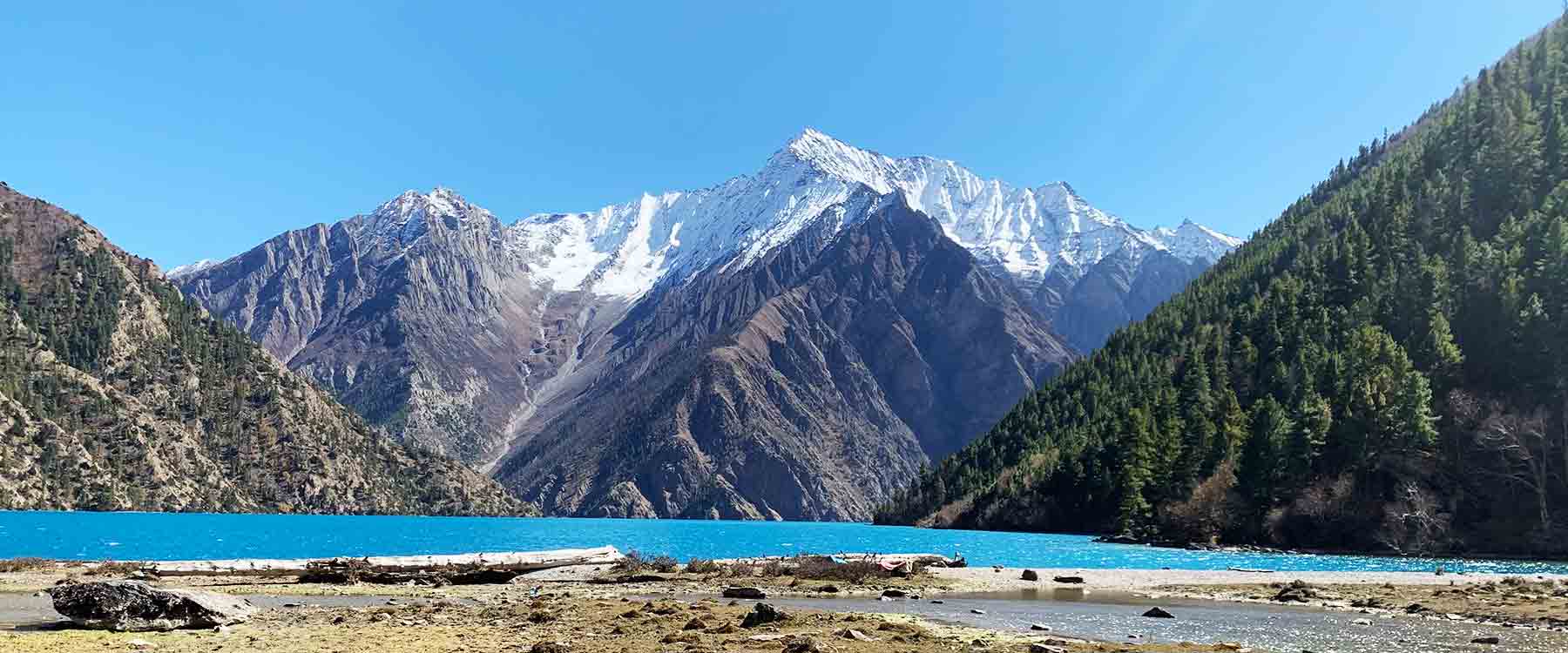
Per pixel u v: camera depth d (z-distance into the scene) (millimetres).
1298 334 152625
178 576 50281
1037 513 174000
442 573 51938
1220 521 119312
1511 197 152375
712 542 143750
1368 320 137125
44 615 31922
